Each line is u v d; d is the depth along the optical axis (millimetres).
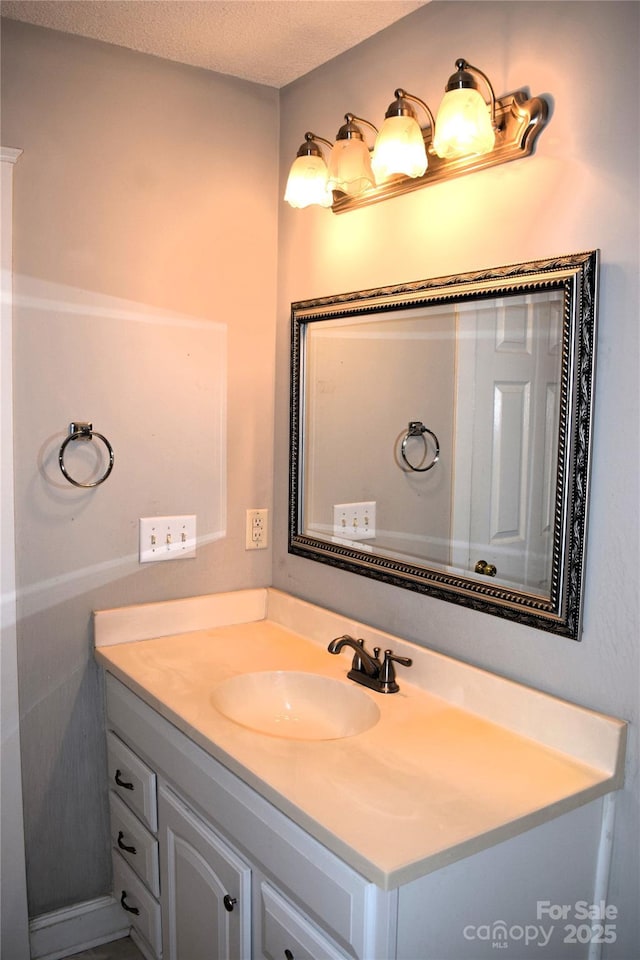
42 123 1898
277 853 1377
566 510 1449
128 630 2109
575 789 1355
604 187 1384
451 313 1702
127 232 2039
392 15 1786
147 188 2059
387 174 1657
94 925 2162
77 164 1953
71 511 2021
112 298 2031
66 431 1990
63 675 2055
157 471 2141
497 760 1459
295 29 1862
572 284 1417
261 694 1894
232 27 1863
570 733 1476
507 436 1578
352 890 1199
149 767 1872
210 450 2225
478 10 1601
